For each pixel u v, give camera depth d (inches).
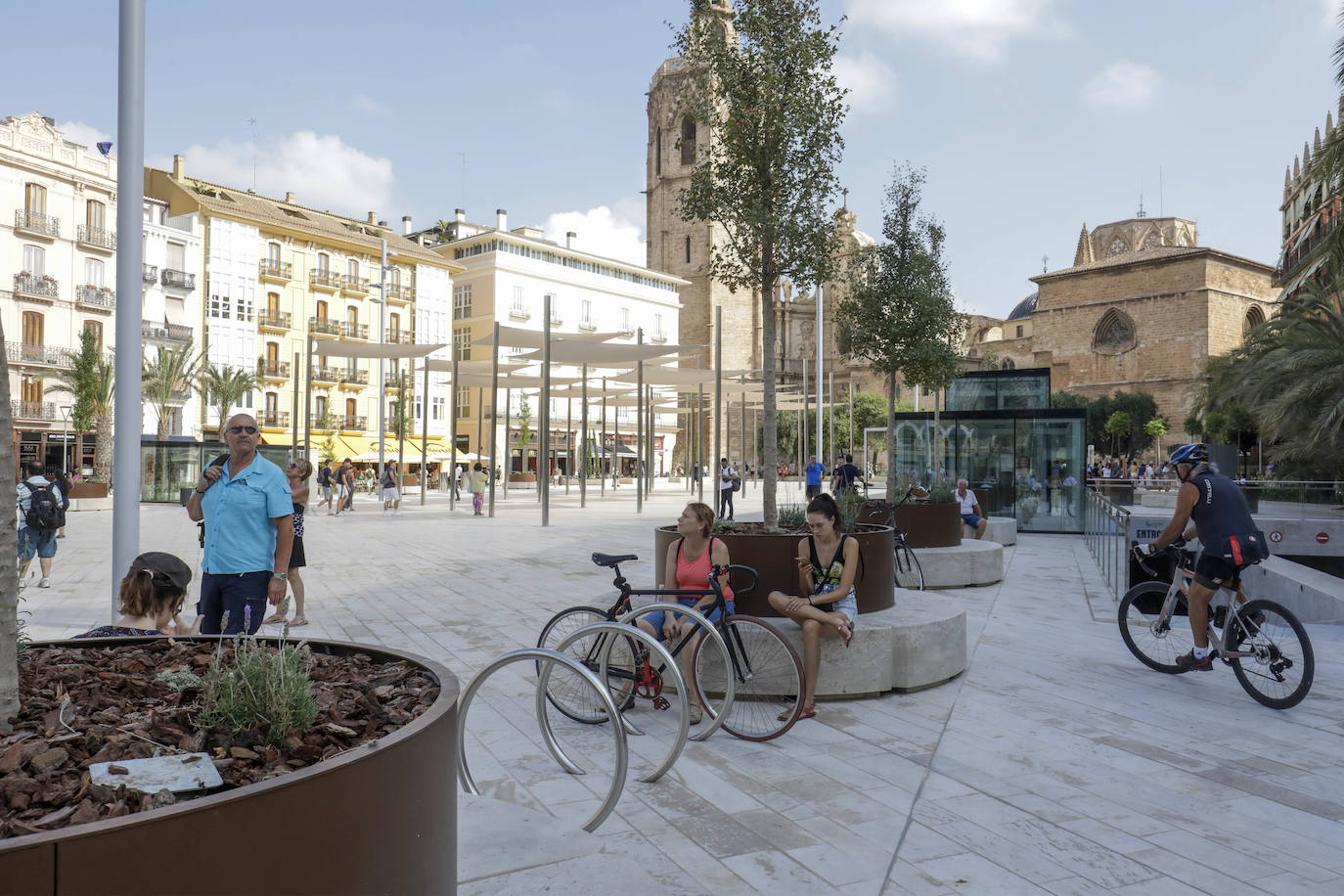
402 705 95.5
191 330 1795.0
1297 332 946.1
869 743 199.3
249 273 1916.8
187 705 95.9
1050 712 225.5
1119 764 186.5
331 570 492.4
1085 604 403.5
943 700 236.7
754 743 199.3
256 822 67.7
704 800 164.4
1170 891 130.9
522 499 1385.3
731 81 360.2
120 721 91.7
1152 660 273.7
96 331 1641.2
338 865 73.0
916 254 690.8
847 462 1001.5
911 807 161.8
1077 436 796.6
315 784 71.4
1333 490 663.1
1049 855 142.4
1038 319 3368.6
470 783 156.9
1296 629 227.9
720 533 263.1
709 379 1476.4
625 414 2822.3
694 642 211.6
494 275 2516.0
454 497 1083.9
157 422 1705.2
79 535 724.0
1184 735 207.2
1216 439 1513.3
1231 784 174.9
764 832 149.9
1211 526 248.7
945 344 694.5
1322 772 182.4
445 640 305.6
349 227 2284.7
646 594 215.3
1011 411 816.3
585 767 181.8
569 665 148.3
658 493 1640.0
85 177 1633.9
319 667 111.3
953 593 438.6
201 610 193.6
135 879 62.0
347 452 2021.4
